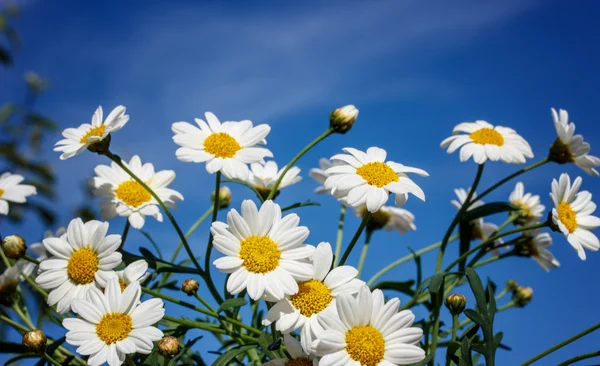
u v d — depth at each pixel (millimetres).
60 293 332
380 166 334
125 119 346
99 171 400
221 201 441
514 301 450
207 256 362
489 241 377
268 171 431
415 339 290
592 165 387
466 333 336
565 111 407
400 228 450
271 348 302
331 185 330
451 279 409
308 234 312
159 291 398
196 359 378
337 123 375
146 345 301
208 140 356
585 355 327
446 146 408
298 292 302
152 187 399
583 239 364
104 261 334
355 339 286
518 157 384
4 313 412
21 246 357
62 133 369
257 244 308
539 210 435
